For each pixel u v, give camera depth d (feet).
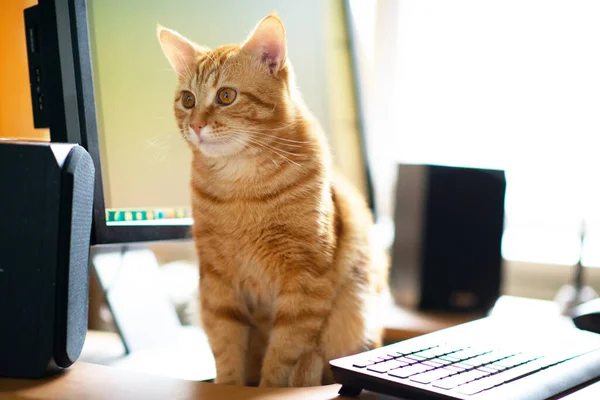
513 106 6.93
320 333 3.79
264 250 3.73
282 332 3.67
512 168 6.94
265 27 3.89
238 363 3.78
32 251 2.77
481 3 7.07
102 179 3.60
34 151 2.75
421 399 2.47
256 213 3.67
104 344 3.94
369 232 4.26
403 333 4.76
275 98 3.92
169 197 4.12
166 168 4.10
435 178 5.66
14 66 3.92
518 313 5.27
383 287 4.61
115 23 3.80
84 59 3.44
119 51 3.82
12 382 2.77
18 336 2.79
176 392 2.67
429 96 7.45
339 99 5.89
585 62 6.49
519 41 6.85
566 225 6.65
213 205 3.77
